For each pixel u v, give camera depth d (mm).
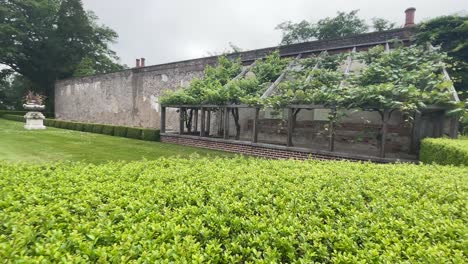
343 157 6027
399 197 2061
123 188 2178
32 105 13242
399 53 7082
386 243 1331
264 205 1849
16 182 2242
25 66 24562
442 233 1438
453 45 7395
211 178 2533
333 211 1755
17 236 1257
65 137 10133
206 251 1238
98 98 17891
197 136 8953
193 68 12562
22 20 21906
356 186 2312
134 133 11039
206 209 1713
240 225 1536
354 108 5879
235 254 1291
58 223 1479
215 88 8664
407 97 5270
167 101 9805
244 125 10484
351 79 6695
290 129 6855
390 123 7691
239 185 2281
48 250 1129
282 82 7828
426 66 6180
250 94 7879
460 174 2758
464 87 7258
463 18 7270
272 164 3355
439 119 6227
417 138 6867
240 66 10234
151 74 14461
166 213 1636
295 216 1665
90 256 1159
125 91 15945
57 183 2246
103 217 1565
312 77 7535
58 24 24297
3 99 26656
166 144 9266
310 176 2701
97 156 6355
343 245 1321
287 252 1304
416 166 3264
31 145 7621
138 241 1284
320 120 8789
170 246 1234
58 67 24234
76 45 25328
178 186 2227
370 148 7938
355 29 21812
